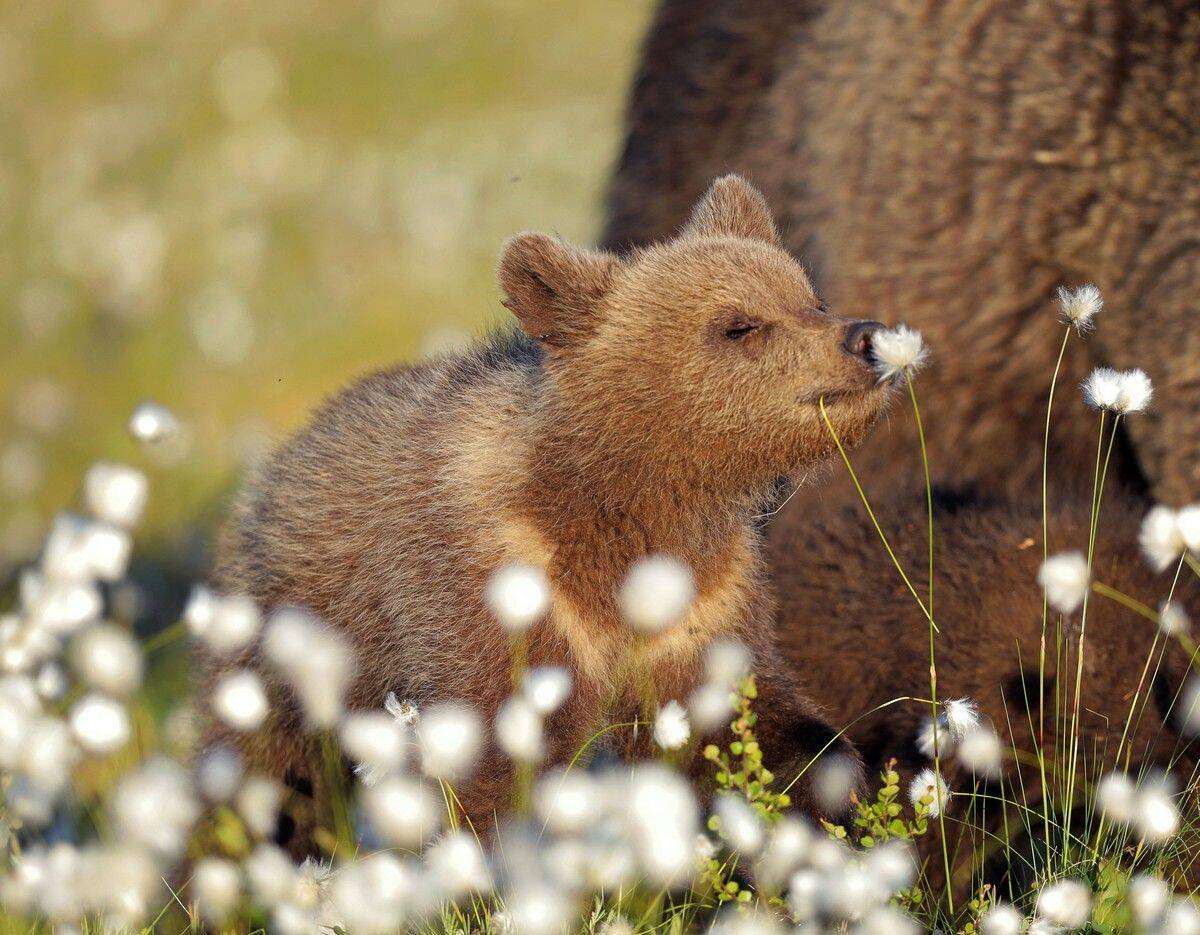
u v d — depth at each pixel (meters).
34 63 36.00
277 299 26.97
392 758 7.32
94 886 7.76
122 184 31.30
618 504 8.44
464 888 7.72
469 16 37.12
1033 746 9.46
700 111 14.04
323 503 9.29
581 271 8.55
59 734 8.18
